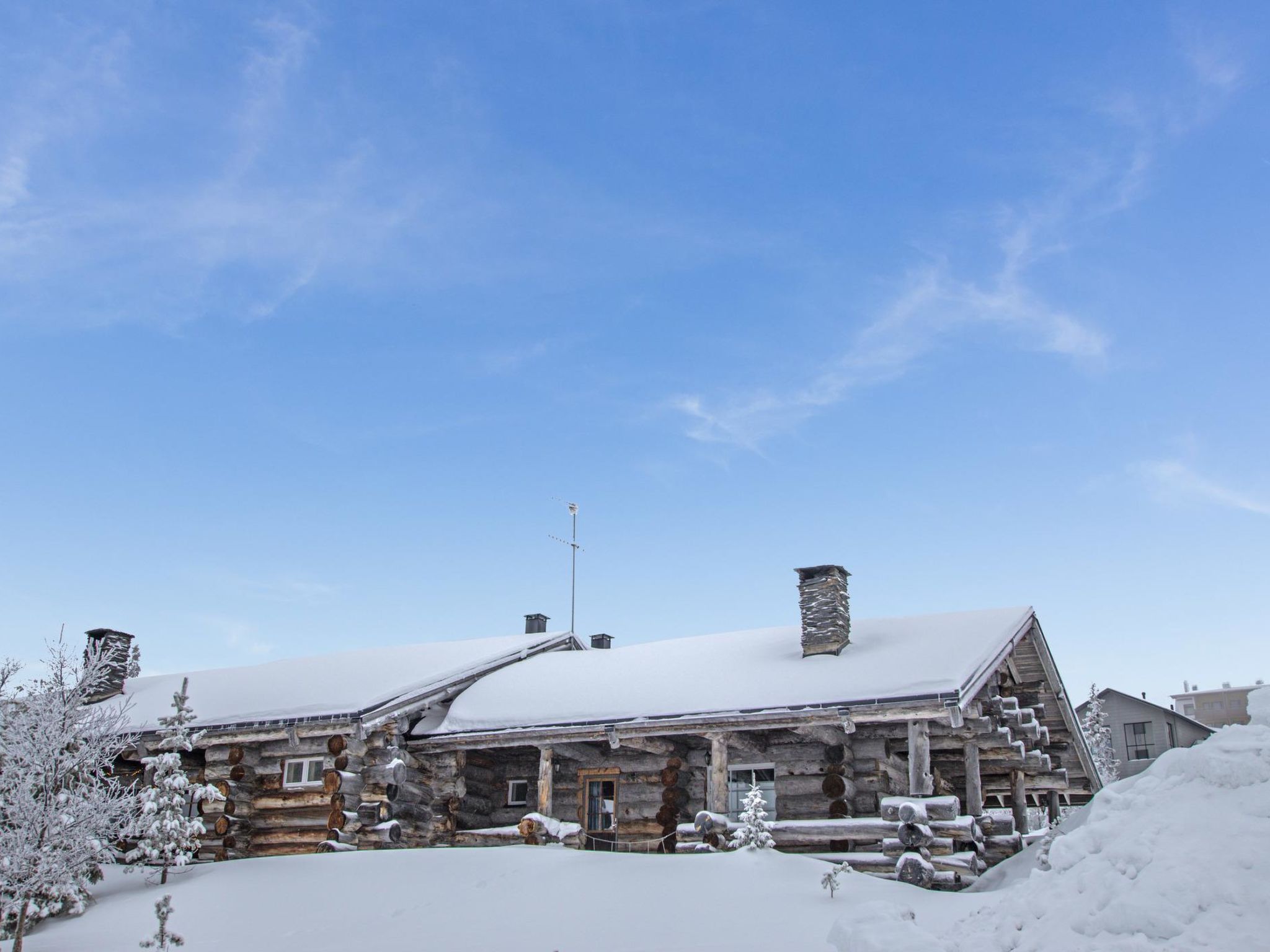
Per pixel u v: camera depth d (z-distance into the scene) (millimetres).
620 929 12492
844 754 17781
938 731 17469
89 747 16062
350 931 13781
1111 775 38344
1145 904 8234
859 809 17750
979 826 16578
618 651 22953
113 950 13859
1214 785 9312
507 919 13391
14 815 14664
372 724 20000
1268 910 7781
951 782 19703
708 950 11445
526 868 15617
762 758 19000
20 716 15305
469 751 21422
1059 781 20859
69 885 14844
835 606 19219
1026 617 19250
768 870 14344
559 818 20953
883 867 15312
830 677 17688
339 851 18812
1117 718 43625
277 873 17094
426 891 15188
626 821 20188
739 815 18922
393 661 24234
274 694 22344
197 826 18141
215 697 23281
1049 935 8727
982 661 16953
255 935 14055
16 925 15719
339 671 23672
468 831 20031
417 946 12688
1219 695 62750
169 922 15023
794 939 11477
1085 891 8938
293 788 21062
